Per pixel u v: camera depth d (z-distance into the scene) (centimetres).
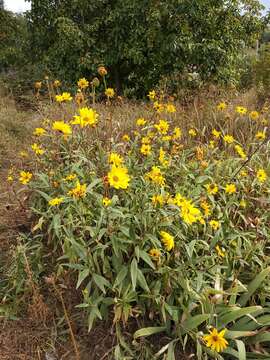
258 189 319
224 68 722
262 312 229
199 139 423
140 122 360
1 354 226
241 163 343
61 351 227
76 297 249
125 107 557
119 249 235
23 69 889
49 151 327
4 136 528
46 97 655
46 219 286
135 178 285
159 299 223
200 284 222
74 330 236
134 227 242
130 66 740
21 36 909
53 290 250
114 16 683
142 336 226
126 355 220
